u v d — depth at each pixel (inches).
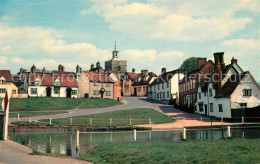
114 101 3405.5
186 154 637.9
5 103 944.3
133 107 2913.4
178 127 1685.5
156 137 1230.9
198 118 2158.0
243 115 1989.4
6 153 680.4
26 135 1353.3
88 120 1865.2
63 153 835.4
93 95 3705.7
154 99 3922.2
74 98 3238.2
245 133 1336.1
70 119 1882.4
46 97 3080.7
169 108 2844.5
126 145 820.0
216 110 2198.6
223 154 621.3
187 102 2874.0
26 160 601.6
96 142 1085.1
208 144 806.5
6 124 944.9
